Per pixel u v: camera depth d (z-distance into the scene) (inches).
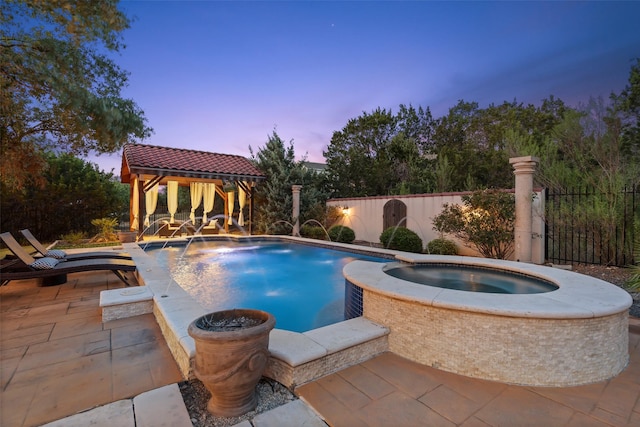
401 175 708.0
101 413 84.6
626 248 270.2
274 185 599.5
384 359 120.8
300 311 207.5
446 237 385.1
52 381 101.3
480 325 107.6
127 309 162.9
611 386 102.7
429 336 115.9
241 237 494.0
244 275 306.5
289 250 439.2
